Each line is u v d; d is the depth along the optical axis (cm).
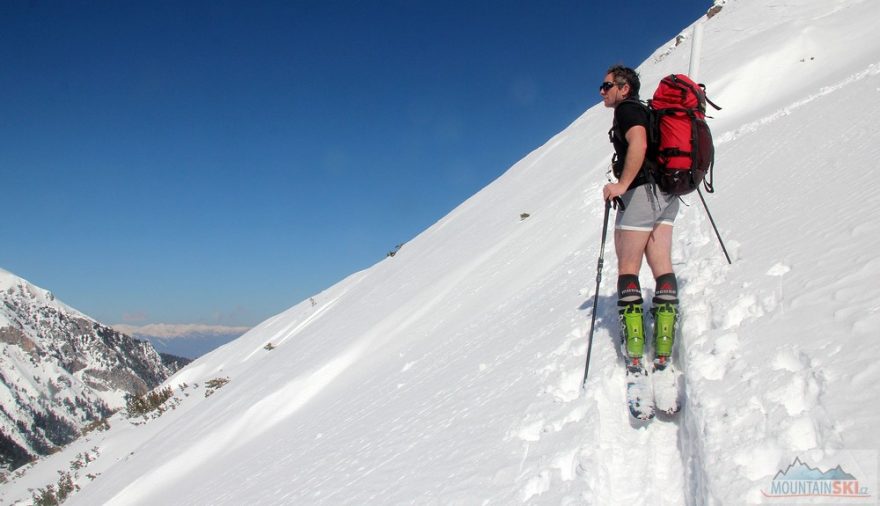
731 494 240
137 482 1702
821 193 551
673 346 416
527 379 538
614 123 412
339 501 576
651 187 402
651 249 412
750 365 311
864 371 251
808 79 1920
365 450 712
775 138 1037
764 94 1998
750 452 252
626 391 388
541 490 342
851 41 2055
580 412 397
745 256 475
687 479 303
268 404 1680
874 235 374
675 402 344
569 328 596
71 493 2392
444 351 1077
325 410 1269
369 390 1169
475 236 2323
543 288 1005
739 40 2741
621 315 391
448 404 659
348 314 2450
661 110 400
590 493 305
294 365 2062
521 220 1975
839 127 839
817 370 271
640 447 350
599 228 1266
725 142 1372
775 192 663
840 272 347
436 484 446
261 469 1066
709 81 2195
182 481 1538
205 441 1700
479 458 441
